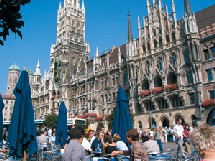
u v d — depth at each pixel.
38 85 105.12
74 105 76.38
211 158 3.58
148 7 55.41
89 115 64.56
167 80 48.19
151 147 14.18
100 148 18.19
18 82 12.45
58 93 82.69
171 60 48.31
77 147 7.97
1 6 6.61
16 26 6.96
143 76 52.88
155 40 52.59
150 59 52.31
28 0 6.77
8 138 11.95
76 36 91.06
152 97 49.16
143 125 50.97
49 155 17.27
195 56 43.00
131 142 9.13
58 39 93.19
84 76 73.38
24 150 12.28
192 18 44.72
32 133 11.91
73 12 93.69
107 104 62.59
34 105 99.75
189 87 43.78
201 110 40.59
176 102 46.00
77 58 88.00
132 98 54.28
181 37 46.94
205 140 3.66
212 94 40.59
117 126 15.22
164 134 39.06
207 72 42.12
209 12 49.19
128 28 58.44
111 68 63.81
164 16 51.81
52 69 89.44
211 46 42.06
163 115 47.28
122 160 11.90
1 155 16.19
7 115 151.25
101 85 66.94
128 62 56.00
